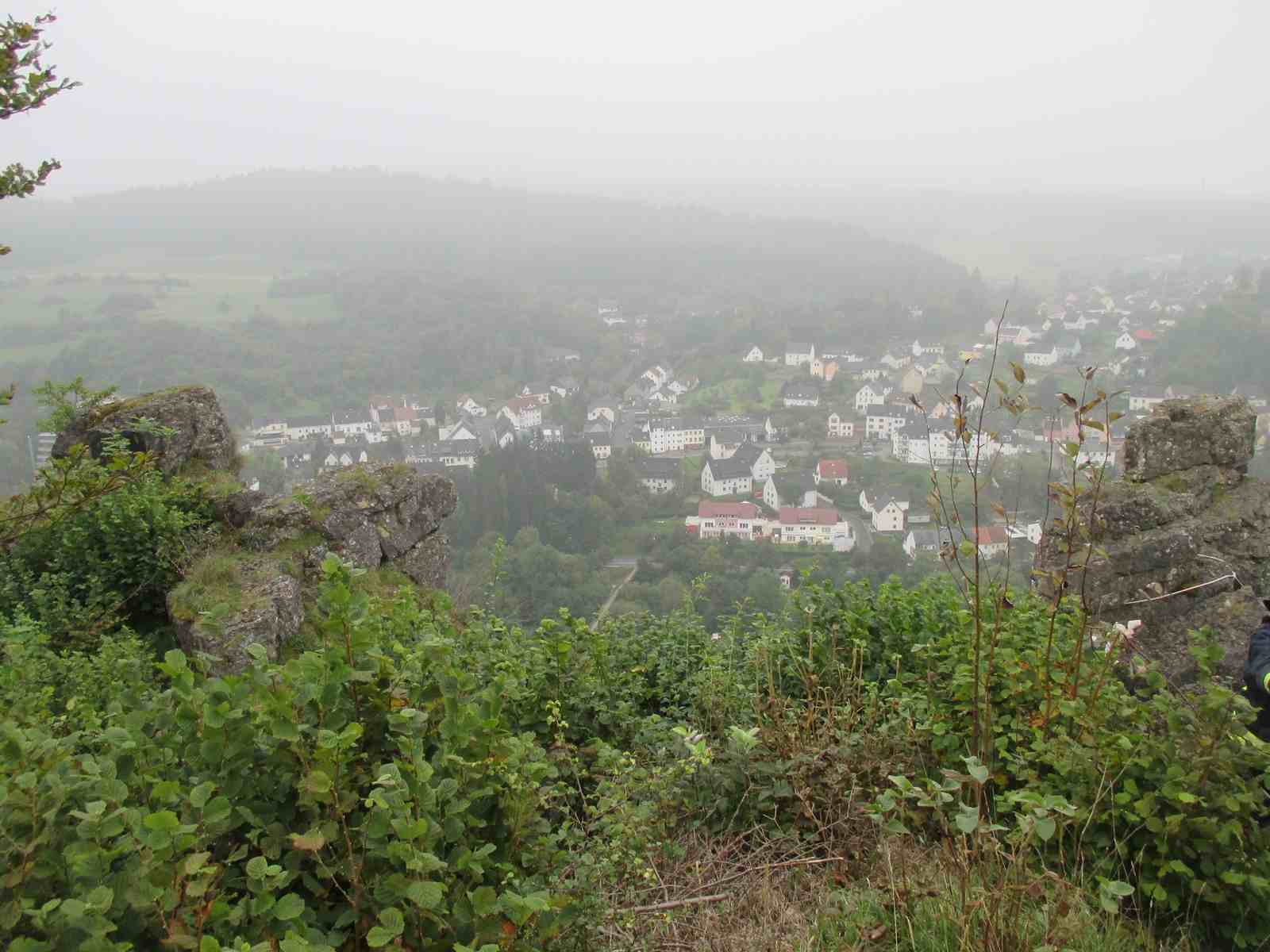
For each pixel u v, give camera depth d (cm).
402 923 247
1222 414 714
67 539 852
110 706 345
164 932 241
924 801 338
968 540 428
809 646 647
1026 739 448
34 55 580
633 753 532
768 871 417
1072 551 609
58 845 253
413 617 611
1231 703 386
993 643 443
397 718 308
